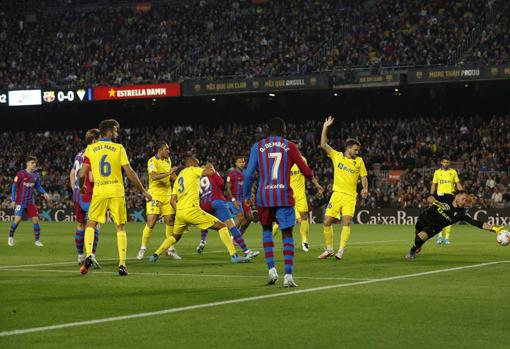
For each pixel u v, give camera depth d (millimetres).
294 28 68750
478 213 49531
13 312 11367
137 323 10406
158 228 47000
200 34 71750
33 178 30484
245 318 10758
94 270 18344
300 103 69312
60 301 12547
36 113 76062
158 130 72750
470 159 60094
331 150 21578
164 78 67562
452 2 64562
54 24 77062
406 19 64625
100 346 8922
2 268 19109
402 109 67062
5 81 72875
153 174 22094
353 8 68688
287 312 11250
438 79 56344
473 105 65062
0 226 50906
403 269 17969
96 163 17141
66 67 72438
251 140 68500
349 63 62844
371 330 9836
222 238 20531
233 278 16141
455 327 10016
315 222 55344
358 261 20547
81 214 20109
